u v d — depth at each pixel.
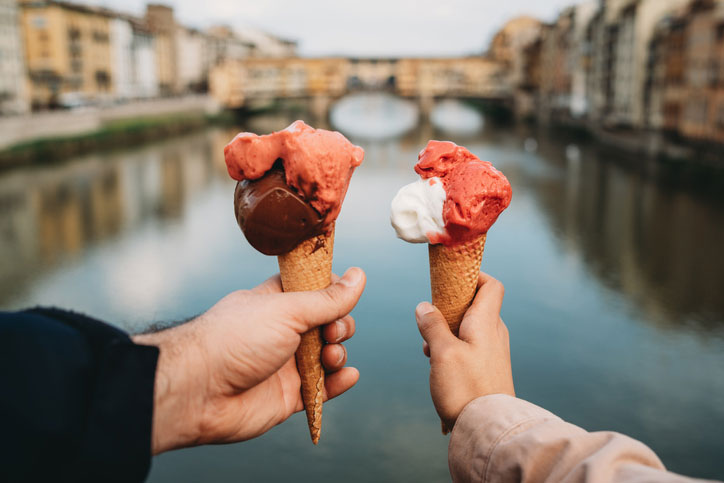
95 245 26.67
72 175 39.50
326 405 14.69
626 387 15.63
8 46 45.88
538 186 36.47
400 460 12.84
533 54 81.44
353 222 29.73
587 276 22.67
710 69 34.06
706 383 15.76
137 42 70.12
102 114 51.34
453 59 93.25
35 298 20.97
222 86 79.69
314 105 86.88
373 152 53.50
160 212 32.56
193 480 12.23
